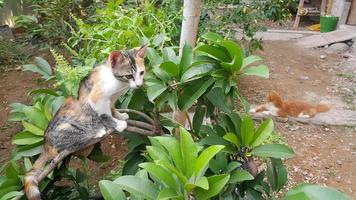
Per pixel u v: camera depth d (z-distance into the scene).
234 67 1.53
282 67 6.37
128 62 1.37
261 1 5.20
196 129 1.74
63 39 4.49
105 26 2.73
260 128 1.62
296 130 4.45
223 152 1.54
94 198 1.90
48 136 1.44
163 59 1.77
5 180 1.43
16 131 4.06
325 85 5.71
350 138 4.32
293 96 5.30
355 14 8.05
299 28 8.86
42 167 1.44
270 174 1.76
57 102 1.70
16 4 6.91
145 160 1.77
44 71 2.20
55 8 4.46
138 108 1.75
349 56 6.98
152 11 2.79
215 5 4.63
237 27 5.52
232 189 1.50
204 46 1.56
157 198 1.10
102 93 1.38
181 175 1.12
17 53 5.97
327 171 3.73
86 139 1.41
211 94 1.67
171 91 1.64
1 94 4.96
